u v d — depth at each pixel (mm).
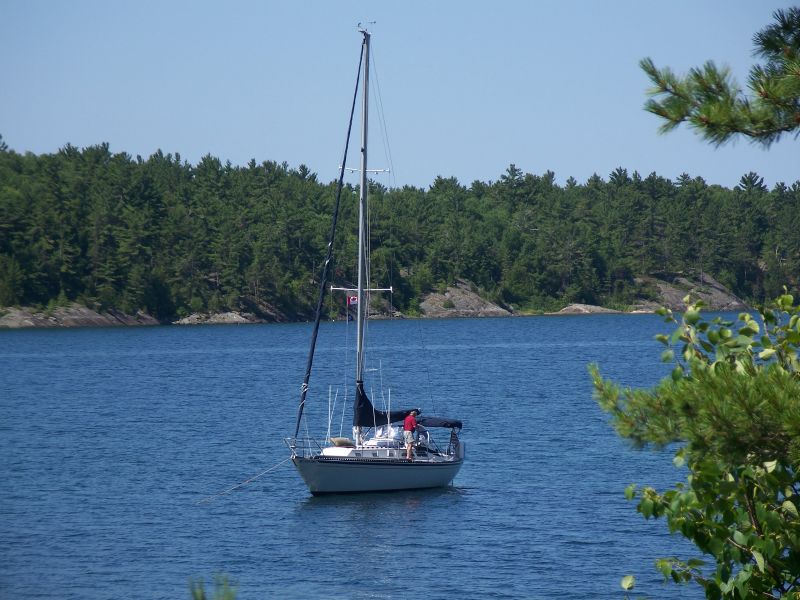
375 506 134500
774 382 35562
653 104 39500
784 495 42188
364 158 149375
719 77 38562
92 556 111312
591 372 41469
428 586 100062
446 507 133750
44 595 97438
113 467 170250
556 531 120500
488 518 127312
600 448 185125
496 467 165125
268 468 168875
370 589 99375
